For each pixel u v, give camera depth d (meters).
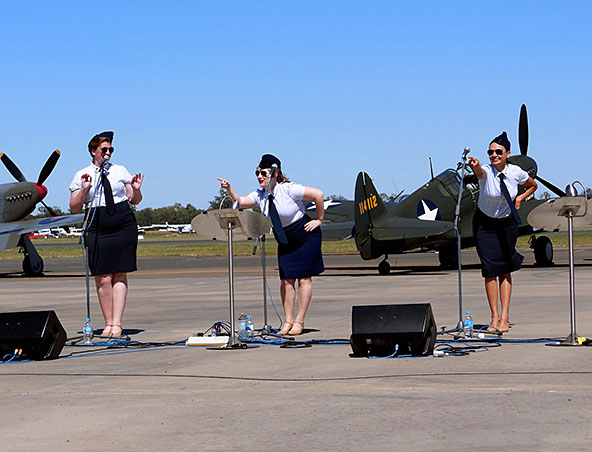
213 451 4.12
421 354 7.00
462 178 8.75
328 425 4.60
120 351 7.93
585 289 14.23
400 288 15.91
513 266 8.70
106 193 8.88
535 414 4.71
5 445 4.31
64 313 12.46
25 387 6.01
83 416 4.96
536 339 7.97
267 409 5.05
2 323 7.33
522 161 22.77
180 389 5.78
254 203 8.94
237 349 7.85
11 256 58.62
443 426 4.50
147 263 34.06
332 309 12.10
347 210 29.88
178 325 10.40
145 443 4.30
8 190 23.08
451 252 22.56
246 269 25.98
